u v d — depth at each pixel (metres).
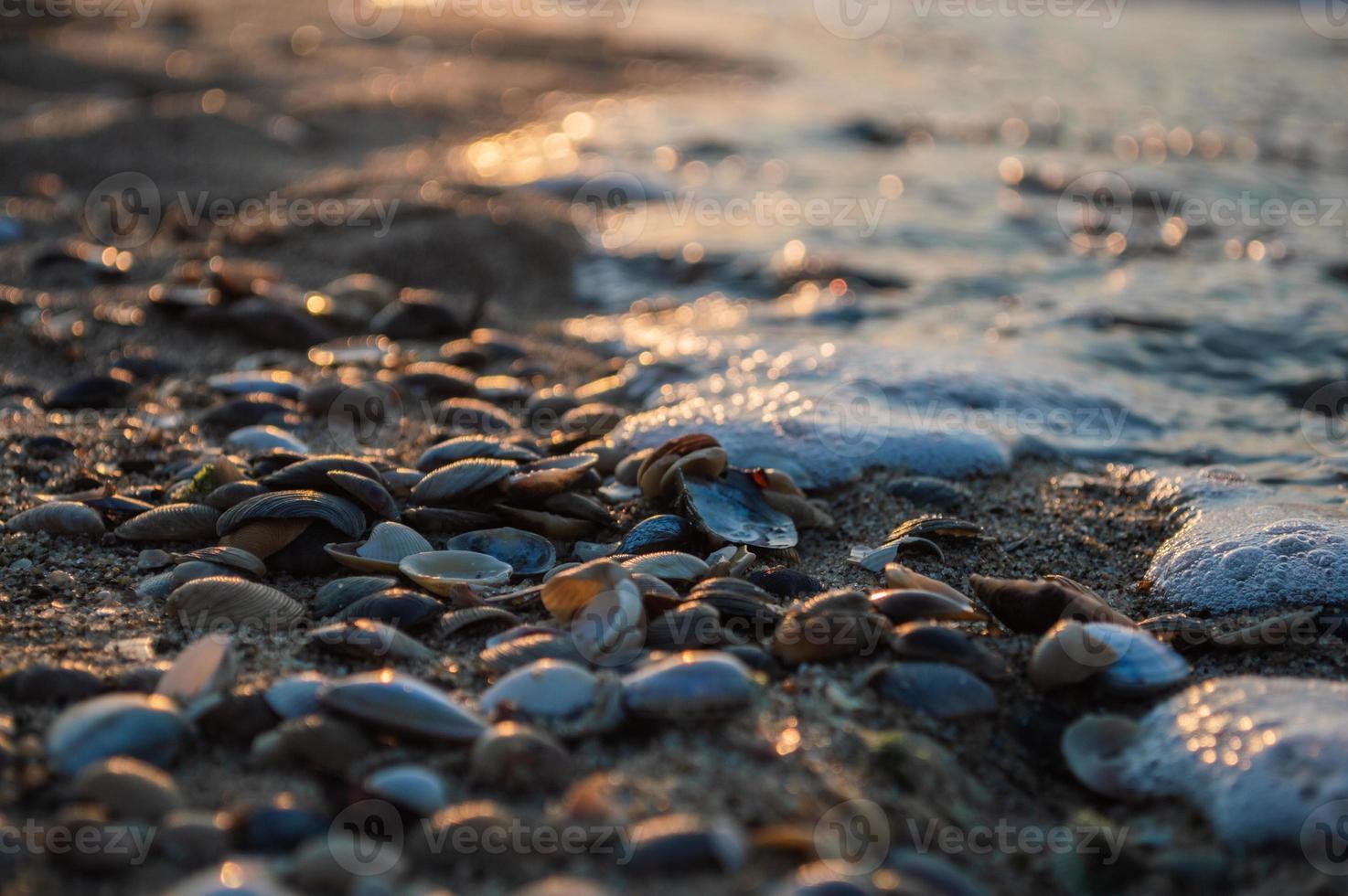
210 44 3.12
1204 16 5.16
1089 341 1.07
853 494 0.86
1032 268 1.35
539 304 1.20
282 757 0.70
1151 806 0.71
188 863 0.68
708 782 0.70
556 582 0.76
